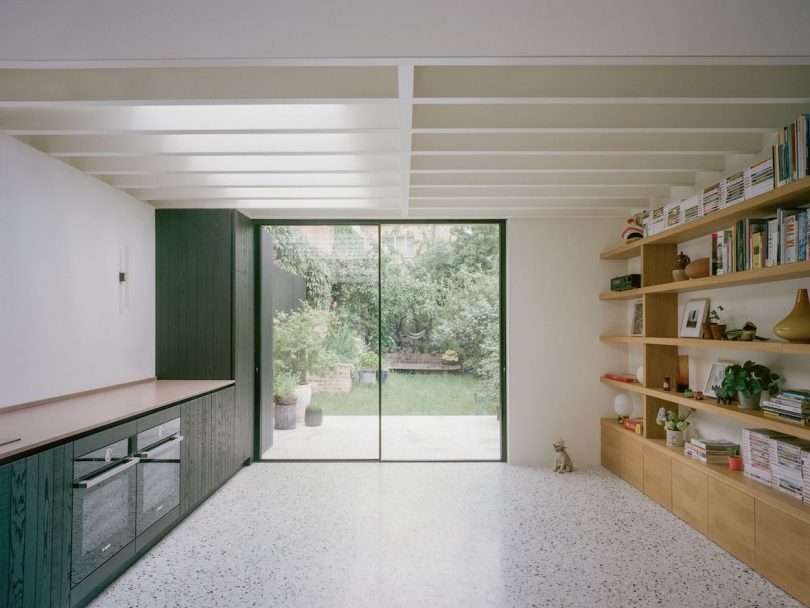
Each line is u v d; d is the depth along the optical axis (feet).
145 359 14.89
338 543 11.04
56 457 7.79
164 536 11.40
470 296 17.79
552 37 6.52
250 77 8.20
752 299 11.32
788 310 10.26
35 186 10.55
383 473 16.19
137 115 9.60
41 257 10.72
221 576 9.62
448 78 8.18
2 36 6.53
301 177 13.17
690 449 12.15
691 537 11.32
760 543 9.55
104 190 12.94
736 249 10.28
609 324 17.29
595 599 8.78
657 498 13.43
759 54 6.66
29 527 7.24
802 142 8.32
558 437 17.19
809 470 8.87
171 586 9.25
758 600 8.70
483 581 9.41
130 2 6.50
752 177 9.71
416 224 17.81
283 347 17.78
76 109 9.55
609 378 16.60
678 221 12.64
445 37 6.55
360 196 14.30
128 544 9.75
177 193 14.23
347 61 6.76
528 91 8.21
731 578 9.46
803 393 9.24
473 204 15.66
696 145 10.87
